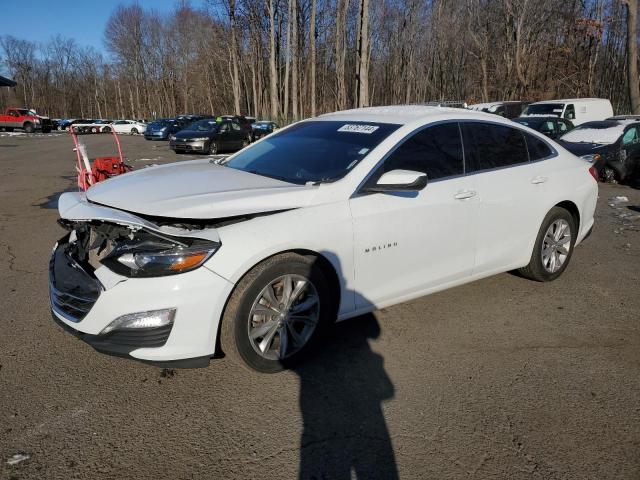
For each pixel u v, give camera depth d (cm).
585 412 289
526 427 275
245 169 395
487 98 4109
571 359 347
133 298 271
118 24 7838
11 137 3306
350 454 252
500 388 311
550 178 453
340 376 320
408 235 355
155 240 282
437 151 383
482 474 241
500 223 415
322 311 325
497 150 423
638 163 1201
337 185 331
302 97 4394
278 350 315
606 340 376
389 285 357
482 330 387
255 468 242
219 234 286
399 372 326
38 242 606
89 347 349
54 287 310
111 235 303
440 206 369
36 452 248
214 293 280
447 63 4884
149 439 260
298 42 4406
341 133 394
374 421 278
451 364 338
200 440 260
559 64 3794
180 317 275
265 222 299
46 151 2036
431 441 263
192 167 410
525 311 423
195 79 7456
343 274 331
